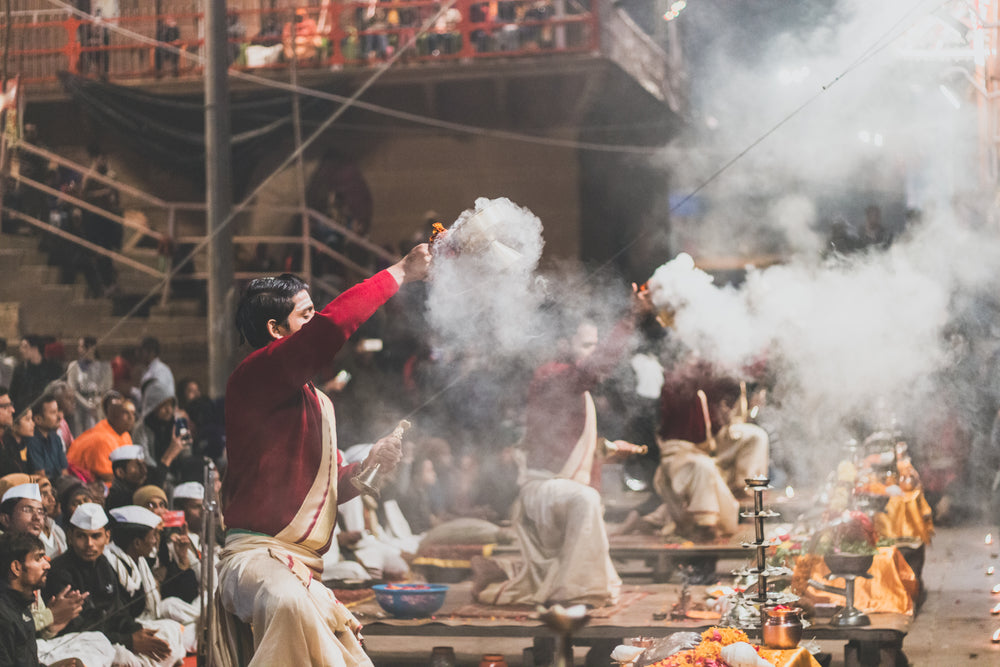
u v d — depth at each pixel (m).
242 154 16.75
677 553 7.79
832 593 6.54
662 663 4.54
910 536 8.36
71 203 15.08
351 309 3.58
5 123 14.59
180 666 6.06
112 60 17.11
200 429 9.19
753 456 9.69
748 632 5.50
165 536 6.61
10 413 6.86
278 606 3.35
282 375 3.55
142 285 15.62
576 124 16.36
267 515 3.57
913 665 6.29
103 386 10.45
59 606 5.50
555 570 6.31
